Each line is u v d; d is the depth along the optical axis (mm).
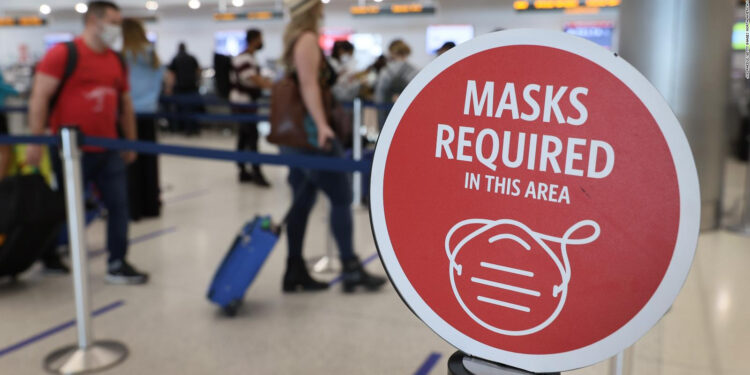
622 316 852
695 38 3643
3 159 3828
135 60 4266
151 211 4559
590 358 876
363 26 14977
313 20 2691
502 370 955
